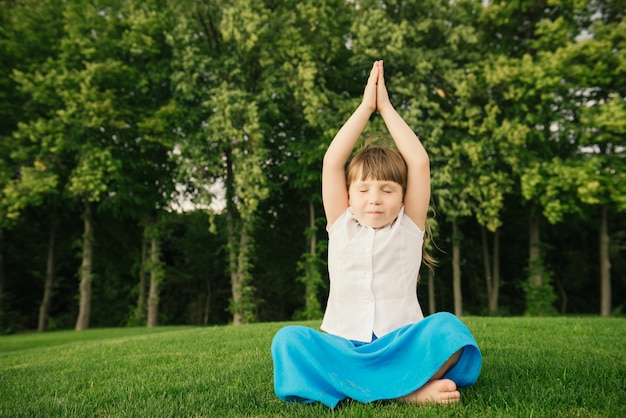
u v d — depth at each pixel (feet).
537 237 65.00
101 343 26.14
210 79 58.59
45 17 61.26
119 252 75.77
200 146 56.44
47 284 70.03
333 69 64.13
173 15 60.49
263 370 12.02
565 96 58.54
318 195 62.08
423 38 59.11
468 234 77.87
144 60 62.39
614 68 55.83
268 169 64.80
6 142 59.98
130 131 59.82
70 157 62.13
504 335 19.33
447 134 59.31
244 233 60.49
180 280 86.12
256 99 56.80
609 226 75.46
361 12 59.36
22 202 55.47
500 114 60.85
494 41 64.90
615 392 8.54
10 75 56.24
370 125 52.34
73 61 59.00
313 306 61.21
